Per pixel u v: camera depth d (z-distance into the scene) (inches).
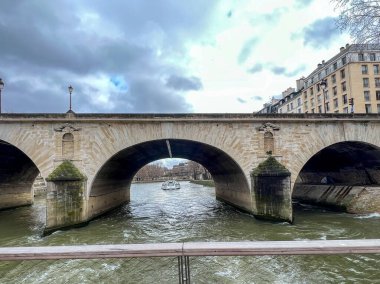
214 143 930.1
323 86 1385.3
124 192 1577.3
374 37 486.6
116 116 895.7
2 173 1175.6
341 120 968.3
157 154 1392.7
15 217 1073.5
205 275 419.2
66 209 827.4
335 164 1350.9
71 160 872.9
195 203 1547.7
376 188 991.0
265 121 948.6
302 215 1003.3
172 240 690.8
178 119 913.5
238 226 834.8
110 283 390.6
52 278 435.2
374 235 677.3
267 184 900.6
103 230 823.1
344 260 480.4
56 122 878.4
